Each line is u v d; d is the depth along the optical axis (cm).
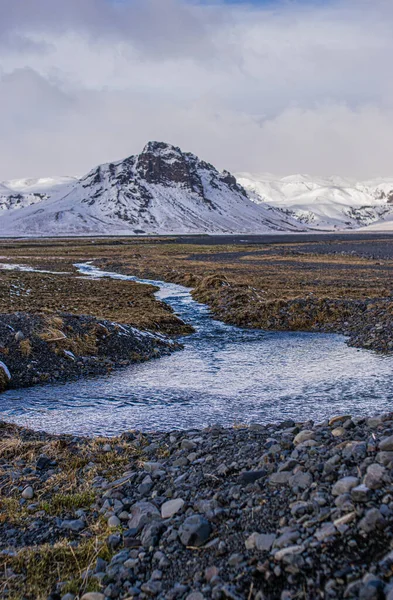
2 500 716
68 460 871
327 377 1578
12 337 1780
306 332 2505
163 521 597
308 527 504
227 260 8412
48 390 1502
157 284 4988
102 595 483
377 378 1538
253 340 2327
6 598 501
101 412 1269
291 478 613
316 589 428
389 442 632
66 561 557
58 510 680
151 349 2045
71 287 4306
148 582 489
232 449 802
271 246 14112
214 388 1490
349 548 460
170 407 1299
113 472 806
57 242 19975
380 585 406
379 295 3444
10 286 3981
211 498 626
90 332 1994
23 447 950
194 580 479
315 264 7219
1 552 582
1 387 1500
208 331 2577
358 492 520
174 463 789
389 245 13975
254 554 489
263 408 1264
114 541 579
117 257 9550
